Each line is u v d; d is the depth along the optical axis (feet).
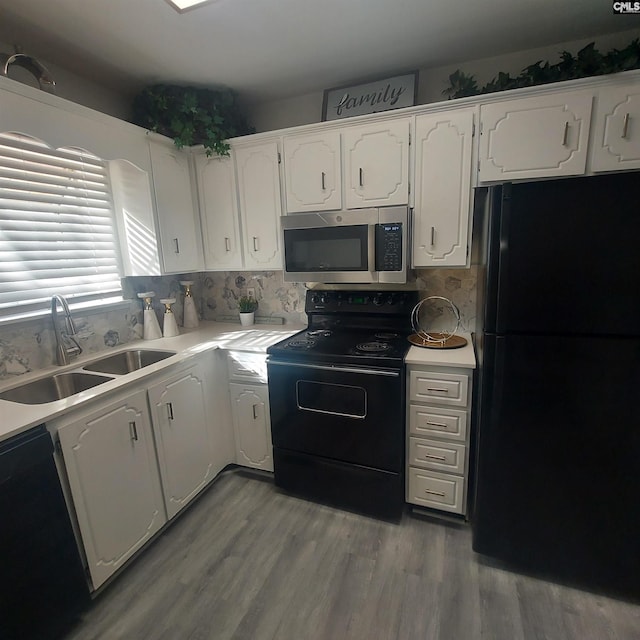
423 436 5.90
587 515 4.55
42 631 4.09
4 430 3.77
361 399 5.89
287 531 6.03
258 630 4.45
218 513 6.50
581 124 5.08
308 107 7.69
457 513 5.99
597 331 4.12
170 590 5.02
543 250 4.17
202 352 6.72
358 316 7.45
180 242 7.50
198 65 6.31
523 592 4.80
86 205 6.57
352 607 4.69
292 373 6.28
